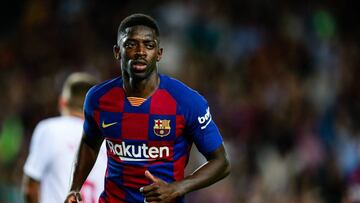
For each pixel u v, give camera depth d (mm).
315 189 37906
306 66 46625
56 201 20438
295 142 40656
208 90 45344
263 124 42406
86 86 21359
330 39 47875
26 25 53156
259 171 39781
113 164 15867
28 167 20859
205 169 15461
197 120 15508
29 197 20922
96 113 15789
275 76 45531
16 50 51688
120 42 15281
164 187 14797
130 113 15508
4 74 49719
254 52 47344
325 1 49344
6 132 45156
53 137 20641
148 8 50750
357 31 48594
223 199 37906
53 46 51375
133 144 15547
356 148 39938
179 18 48969
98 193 19438
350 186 35156
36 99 47469
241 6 49531
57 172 20500
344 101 43062
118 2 51812
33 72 50000
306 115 42406
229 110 43500
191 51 47781
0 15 55500
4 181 41531
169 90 15547
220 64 46906
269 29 48656
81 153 16516
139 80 15336
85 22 51625
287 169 39312
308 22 48562
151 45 15141
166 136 15461
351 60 46250
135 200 15742
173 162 15641
